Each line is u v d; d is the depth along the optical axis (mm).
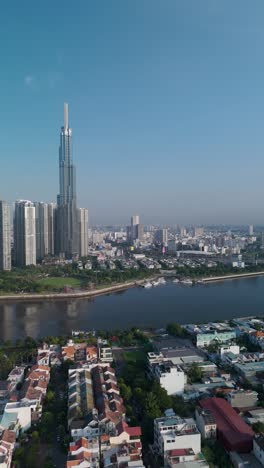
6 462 112562
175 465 108438
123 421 128875
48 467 112375
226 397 152750
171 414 137375
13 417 133625
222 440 123750
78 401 144625
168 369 164625
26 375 179250
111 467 107375
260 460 113750
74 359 195500
